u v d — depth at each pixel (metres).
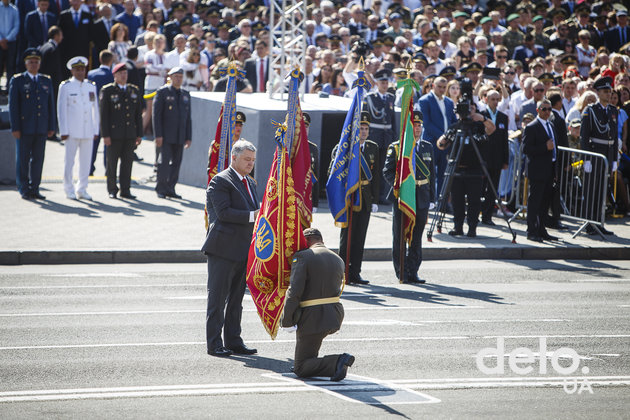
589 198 37.09
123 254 31.09
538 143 35.16
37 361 20.05
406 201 28.77
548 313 25.73
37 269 29.86
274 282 20.22
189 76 50.09
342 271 19.11
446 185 35.28
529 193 35.56
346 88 48.06
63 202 38.75
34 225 34.34
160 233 33.84
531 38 56.22
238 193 21.20
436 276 30.72
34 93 38.25
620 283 30.38
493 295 27.98
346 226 28.89
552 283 30.16
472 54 52.09
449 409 17.39
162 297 26.48
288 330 18.88
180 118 40.19
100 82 46.16
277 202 20.09
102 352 20.91
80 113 38.97
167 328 23.19
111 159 39.62
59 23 52.38
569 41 58.12
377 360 20.69
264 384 18.84
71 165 39.34
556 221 38.56
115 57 48.75
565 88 43.25
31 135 38.62
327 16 59.16
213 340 21.00
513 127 42.72
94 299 26.05
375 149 29.38
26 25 51.53
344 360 18.70
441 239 35.41
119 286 27.73
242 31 54.69
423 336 22.91
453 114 39.94
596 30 61.81
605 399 18.28
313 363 18.91
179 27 56.25
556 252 34.59
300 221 21.20
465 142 34.94
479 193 35.47
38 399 17.53
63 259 30.70
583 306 26.73
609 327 24.23
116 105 39.16
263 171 39.50
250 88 46.50
